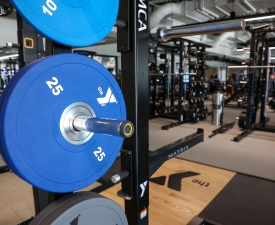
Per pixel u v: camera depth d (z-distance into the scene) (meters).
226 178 2.83
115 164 3.18
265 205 2.23
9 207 2.29
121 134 0.61
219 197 2.39
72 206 0.73
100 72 0.79
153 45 1.29
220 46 12.42
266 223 1.97
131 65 1.06
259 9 6.91
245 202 2.29
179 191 2.52
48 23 0.64
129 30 1.03
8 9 1.72
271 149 4.01
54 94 0.66
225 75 18.80
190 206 2.23
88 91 0.75
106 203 0.83
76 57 0.71
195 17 7.18
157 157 1.30
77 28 0.71
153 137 4.87
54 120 0.67
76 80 0.71
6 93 0.58
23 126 0.60
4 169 3.09
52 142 0.67
